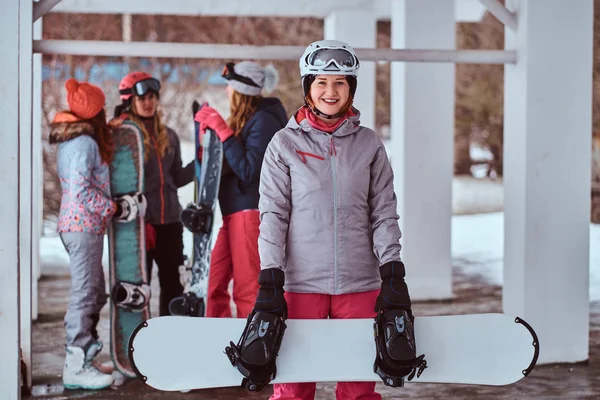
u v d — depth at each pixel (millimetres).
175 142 5871
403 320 3289
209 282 5391
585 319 5613
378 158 3568
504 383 3559
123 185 5125
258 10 9328
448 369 3539
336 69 3414
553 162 5516
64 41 5078
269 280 3344
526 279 5531
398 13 7863
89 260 4941
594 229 15469
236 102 5188
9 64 4172
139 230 5137
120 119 5223
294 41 18156
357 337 3482
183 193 15703
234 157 5023
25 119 5012
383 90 19000
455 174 20125
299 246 3504
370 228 3584
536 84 5473
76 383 5000
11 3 4168
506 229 5801
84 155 4836
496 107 20047
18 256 4234
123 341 5117
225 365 3482
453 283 9594
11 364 4242
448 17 7781
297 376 3443
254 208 5160
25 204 5004
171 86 16297
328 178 3479
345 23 9125
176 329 3480
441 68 7902
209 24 17781
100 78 15812
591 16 5480
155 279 9844
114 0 8898
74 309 4973
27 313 4961
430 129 7949
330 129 3504
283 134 3523
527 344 3574
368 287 3555
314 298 3529
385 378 3340
